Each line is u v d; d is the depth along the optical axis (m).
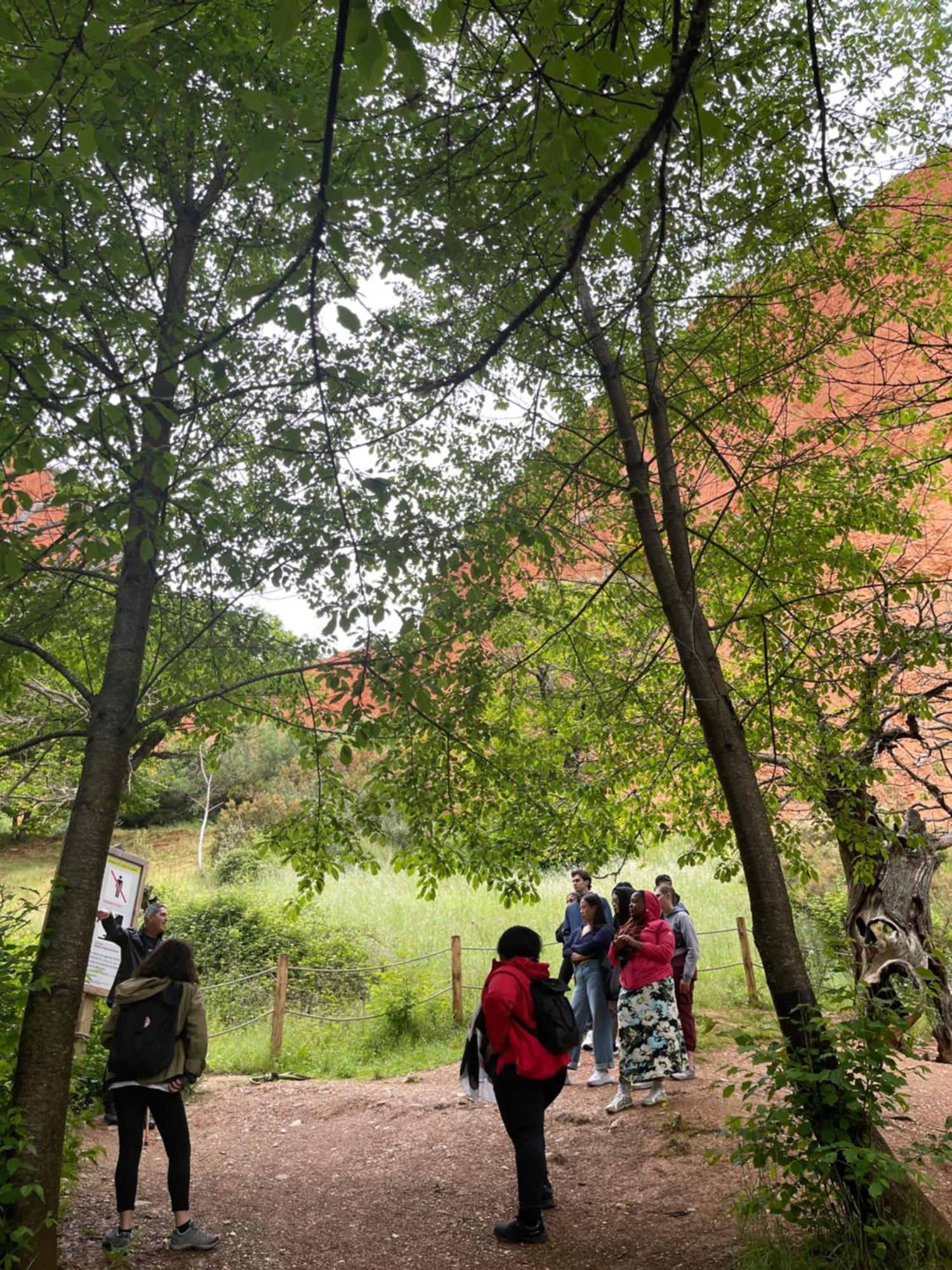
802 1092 4.01
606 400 6.16
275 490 5.04
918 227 5.84
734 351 6.07
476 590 4.96
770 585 5.97
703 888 14.70
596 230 3.73
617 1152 5.75
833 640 5.72
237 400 4.59
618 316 4.40
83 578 5.61
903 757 13.33
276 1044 9.41
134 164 4.85
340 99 4.00
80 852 4.25
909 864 8.52
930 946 8.18
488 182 4.04
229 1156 6.42
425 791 5.50
